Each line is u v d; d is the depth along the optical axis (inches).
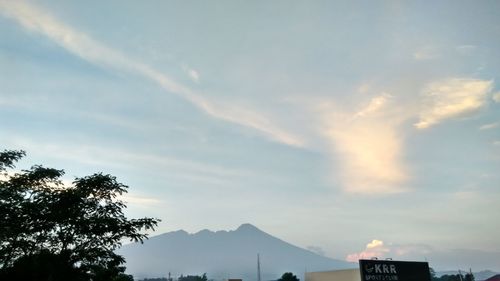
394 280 1913.1
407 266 2001.7
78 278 1208.8
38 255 1177.4
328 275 2137.1
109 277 1306.6
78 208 1238.9
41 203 1212.5
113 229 1235.9
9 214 1176.8
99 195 1299.2
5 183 1228.5
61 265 1169.4
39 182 1289.4
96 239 1237.7
